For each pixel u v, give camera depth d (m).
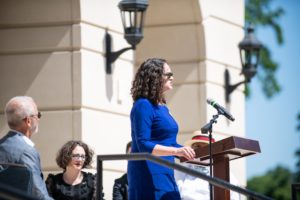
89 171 18.05
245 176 22.48
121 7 18.58
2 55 18.77
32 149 13.90
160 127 13.46
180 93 21.91
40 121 18.44
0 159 13.78
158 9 21.59
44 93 18.48
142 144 13.26
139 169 13.39
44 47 18.58
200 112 21.75
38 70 18.56
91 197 16.38
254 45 22.19
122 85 19.14
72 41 18.45
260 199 12.63
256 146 13.96
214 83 22.02
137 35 18.64
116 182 17.25
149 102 13.50
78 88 18.33
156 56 22.05
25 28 18.73
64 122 18.34
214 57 22.09
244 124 22.92
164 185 13.36
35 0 18.70
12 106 14.13
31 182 13.52
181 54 21.94
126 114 19.20
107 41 18.91
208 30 21.91
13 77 18.66
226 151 13.88
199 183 16.06
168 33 21.97
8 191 10.08
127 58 19.34
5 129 18.53
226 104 22.34
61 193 16.23
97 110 18.56
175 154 13.14
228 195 14.31
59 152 16.44
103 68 18.78
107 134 18.72
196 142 16.58
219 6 22.41
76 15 18.48
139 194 13.34
